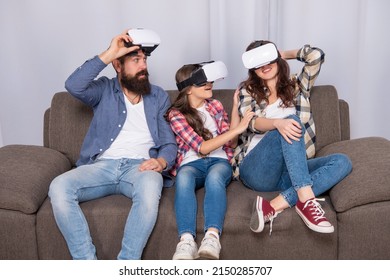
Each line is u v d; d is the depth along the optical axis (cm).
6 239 202
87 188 206
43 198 208
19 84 304
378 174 194
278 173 209
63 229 194
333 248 195
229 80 295
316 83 298
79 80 217
